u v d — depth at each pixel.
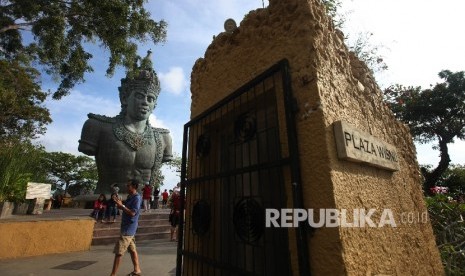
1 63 13.41
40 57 11.10
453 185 16.53
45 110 17.88
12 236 6.34
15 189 8.40
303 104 1.63
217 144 2.57
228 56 2.45
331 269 1.36
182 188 2.74
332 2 5.26
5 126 16.67
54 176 36.03
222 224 2.27
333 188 1.42
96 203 10.16
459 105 17.48
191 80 3.04
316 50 1.70
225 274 2.10
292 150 1.57
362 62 2.39
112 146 16.59
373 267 1.54
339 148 1.53
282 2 1.96
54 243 6.96
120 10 9.84
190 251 2.52
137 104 17.56
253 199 1.78
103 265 5.78
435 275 2.28
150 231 10.31
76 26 10.21
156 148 18.48
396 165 2.18
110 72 10.74
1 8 9.64
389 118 2.58
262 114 2.03
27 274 5.08
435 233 4.27
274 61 1.92
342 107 1.78
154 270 5.41
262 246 1.74
